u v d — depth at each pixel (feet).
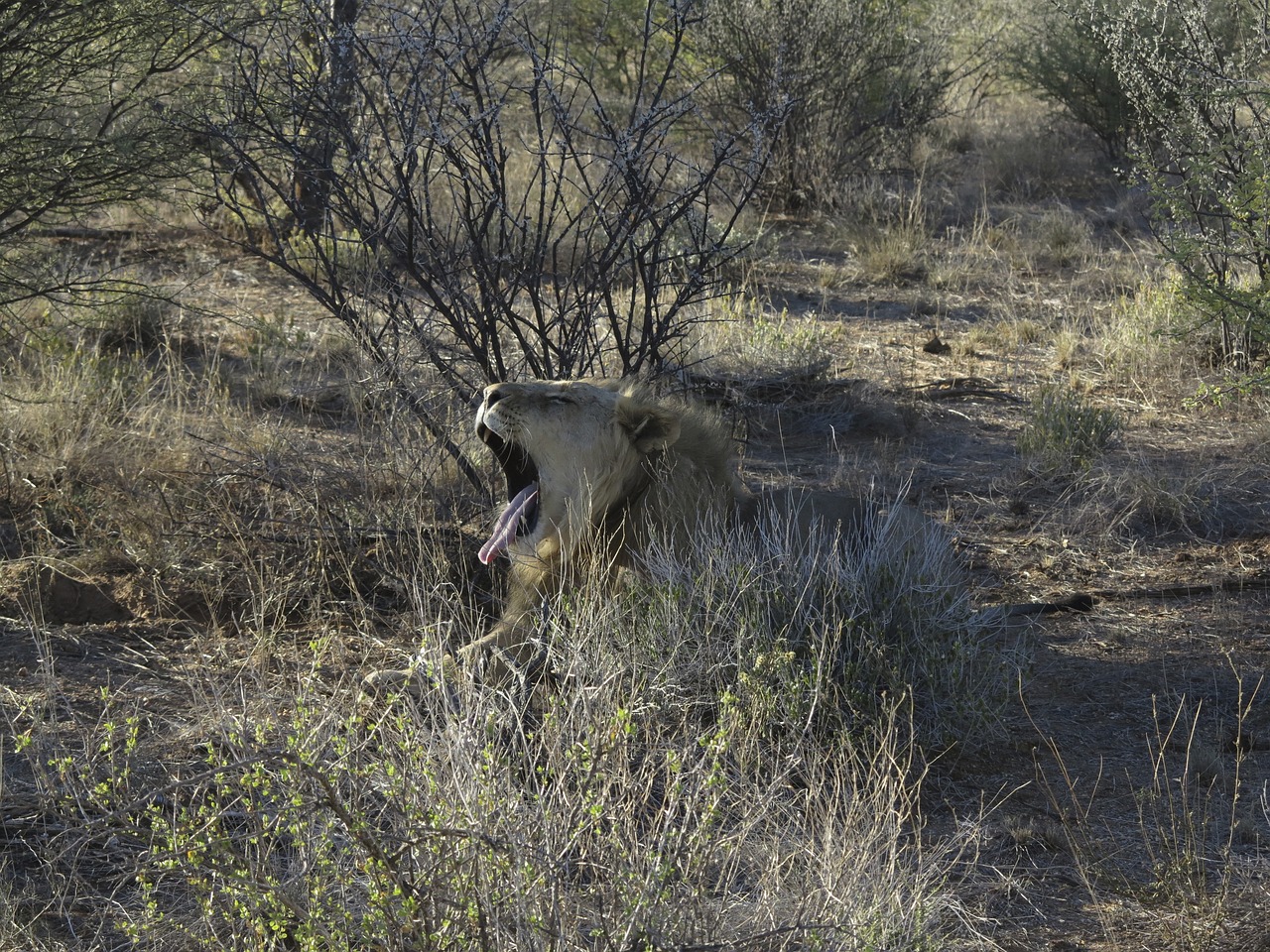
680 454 18.01
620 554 17.92
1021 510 27.45
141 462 25.34
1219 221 38.34
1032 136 66.03
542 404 17.07
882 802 14.23
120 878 13.14
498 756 12.37
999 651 19.07
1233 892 14.11
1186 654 20.74
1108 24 37.58
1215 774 16.67
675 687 15.97
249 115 23.73
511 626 18.11
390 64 22.36
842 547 18.79
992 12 77.36
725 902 11.89
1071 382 36.81
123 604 21.16
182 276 41.52
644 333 23.57
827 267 48.21
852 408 33.40
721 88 55.47
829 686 16.48
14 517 24.00
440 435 22.74
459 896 10.68
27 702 15.23
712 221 47.34
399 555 21.50
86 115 27.68
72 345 33.71
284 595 20.65
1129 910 13.84
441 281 22.65
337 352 34.37
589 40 54.85
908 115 61.57
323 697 16.02
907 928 11.94
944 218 56.29
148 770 15.11
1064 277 48.55
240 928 11.44
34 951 12.08
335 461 25.40
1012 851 14.99
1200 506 27.04
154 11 26.08
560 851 11.50
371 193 22.24
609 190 23.93
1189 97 33.76
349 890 12.12
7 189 26.84
